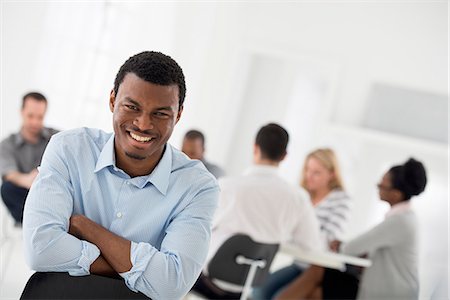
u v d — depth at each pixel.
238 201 3.77
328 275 4.27
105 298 1.75
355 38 7.74
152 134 1.74
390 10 7.66
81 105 5.89
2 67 4.95
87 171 1.84
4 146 4.18
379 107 7.62
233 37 7.81
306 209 3.88
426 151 7.39
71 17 5.59
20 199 4.02
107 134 1.93
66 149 1.85
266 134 3.82
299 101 7.79
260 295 4.35
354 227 7.39
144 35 6.53
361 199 7.42
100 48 5.98
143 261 1.76
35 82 5.35
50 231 1.75
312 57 7.79
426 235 7.09
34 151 4.28
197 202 1.89
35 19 5.11
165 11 6.68
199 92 7.71
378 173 7.46
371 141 7.52
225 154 7.86
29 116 4.25
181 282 1.82
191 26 7.19
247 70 7.86
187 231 1.85
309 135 7.70
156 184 1.85
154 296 1.79
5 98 5.00
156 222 1.87
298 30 7.83
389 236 4.21
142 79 1.70
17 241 4.62
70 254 1.74
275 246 3.78
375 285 4.23
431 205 7.17
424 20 7.60
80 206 1.86
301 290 4.27
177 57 7.16
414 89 7.57
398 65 7.64
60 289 1.74
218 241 3.75
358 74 7.73
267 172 3.85
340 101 7.74
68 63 5.65
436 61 7.55
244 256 3.64
